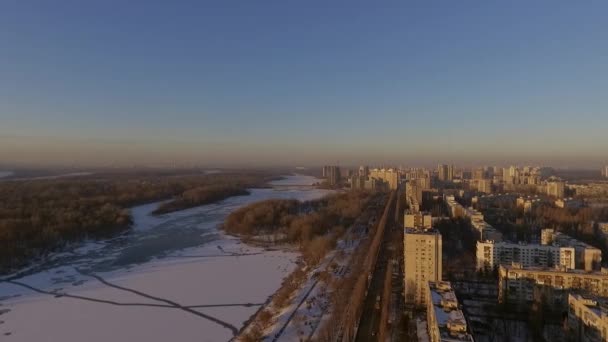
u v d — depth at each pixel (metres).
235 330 177.12
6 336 175.50
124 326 183.50
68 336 174.50
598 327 142.38
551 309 184.75
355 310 178.62
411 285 197.88
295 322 176.50
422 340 159.12
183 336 172.25
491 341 160.38
